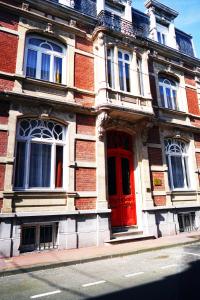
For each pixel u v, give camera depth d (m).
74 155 8.71
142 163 10.22
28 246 7.44
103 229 8.50
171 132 11.77
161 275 5.36
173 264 6.21
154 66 12.29
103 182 8.95
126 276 5.36
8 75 8.14
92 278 5.28
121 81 10.41
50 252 7.36
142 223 9.73
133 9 13.31
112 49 10.44
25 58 8.91
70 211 8.07
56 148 8.73
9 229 7.01
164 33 14.19
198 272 5.50
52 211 7.82
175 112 12.13
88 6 11.33
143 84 10.74
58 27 9.73
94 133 9.35
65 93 9.23
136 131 10.50
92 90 9.83
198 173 12.21
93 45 10.47
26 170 7.90
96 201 8.70
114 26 10.89
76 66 9.76
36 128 8.43
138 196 10.08
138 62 11.03
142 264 6.29
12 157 7.51
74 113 9.09
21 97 7.99
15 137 7.77
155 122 10.92
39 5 9.42
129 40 10.74
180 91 13.09
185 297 4.17
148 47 11.82
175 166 11.74
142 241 8.95
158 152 10.96
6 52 8.38
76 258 6.61
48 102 8.47
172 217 10.53
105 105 9.02
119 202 9.82
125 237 8.93
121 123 10.04
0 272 5.49
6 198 7.18
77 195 8.38
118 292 4.47
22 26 8.92
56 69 9.53
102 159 9.16
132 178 10.38
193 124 12.83
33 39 9.34
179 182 11.63
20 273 5.68
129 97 10.05
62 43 9.88
